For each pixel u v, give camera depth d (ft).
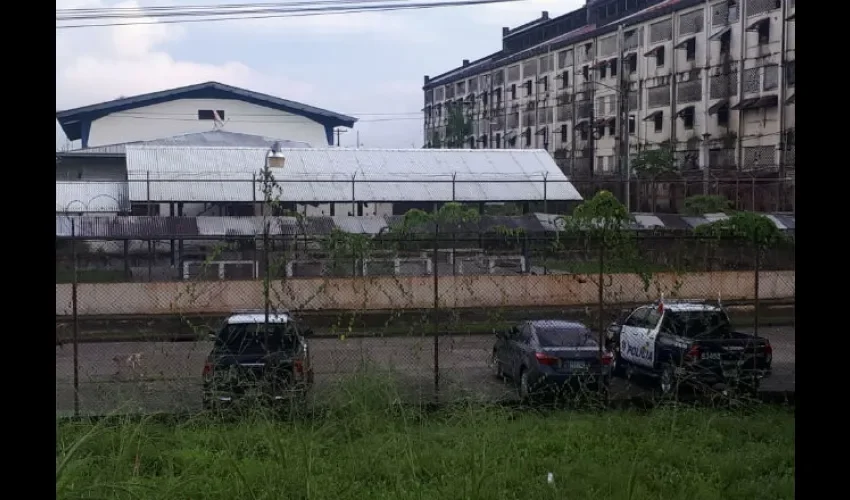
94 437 27.07
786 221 92.17
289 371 34.09
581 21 200.64
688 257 53.88
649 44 152.05
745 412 36.86
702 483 25.95
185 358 41.32
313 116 182.19
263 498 23.52
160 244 81.20
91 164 138.62
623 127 156.35
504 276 59.52
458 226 80.38
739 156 130.72
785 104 122.11
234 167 105.19
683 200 122.93
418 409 33.12
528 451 29.14
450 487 23.73
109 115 170.19
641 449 29.66
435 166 110.32
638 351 44.75
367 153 111.86
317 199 99.96
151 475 26.50
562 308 55.98
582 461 27.63
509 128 205.77
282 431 29.84
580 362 39.34
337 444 29.30
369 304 56.54
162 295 60.39
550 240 59.77
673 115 145.07
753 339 39.78
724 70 133.90
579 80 175.52
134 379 35.09
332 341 44.96
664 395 37.19
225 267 75.05
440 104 251.19
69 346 49.73
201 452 28.60
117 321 55.06
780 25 123.75
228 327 38.24
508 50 231.09
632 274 52.19
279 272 55.98
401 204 107.45
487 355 44.60
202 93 175.42
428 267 70.44
